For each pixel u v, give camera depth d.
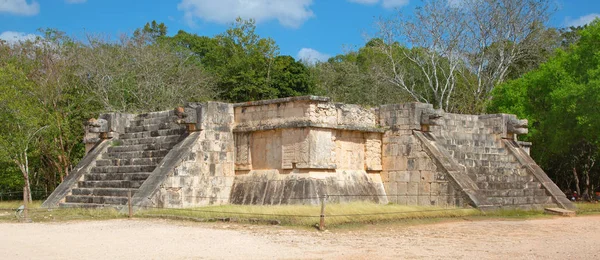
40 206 24.64
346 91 51.19
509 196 24.20
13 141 31.27
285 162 22.84
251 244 13.98
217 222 18.31
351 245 13.92
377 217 18.38
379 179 25.06
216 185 23.89
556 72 31.66
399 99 49.31
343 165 23.81
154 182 22.20
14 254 12.76
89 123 28.56
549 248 13.70
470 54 45.78
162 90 42.09
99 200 23.45
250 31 52.44
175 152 23.34
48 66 36.44
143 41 46.75
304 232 16.03
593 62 29.48
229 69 49.25
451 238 15.31
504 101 35.00
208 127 23.95
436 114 24.34
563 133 30.73
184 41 60.41
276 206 20.75
